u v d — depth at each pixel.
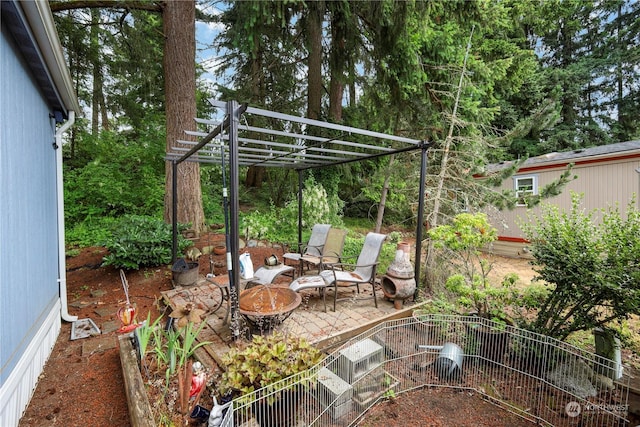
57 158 3.57
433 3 5.44
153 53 8.26
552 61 15.55
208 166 9.32
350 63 7.01
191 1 6.53
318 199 7.73
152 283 4.80
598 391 2.46
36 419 2.07
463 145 6.56
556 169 7.68
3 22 2.07
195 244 6.30
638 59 13.00
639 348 2.93
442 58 6.64
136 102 10.33
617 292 2.37
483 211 6.09
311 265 5.37
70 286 4.68
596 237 2.63
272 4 4.87
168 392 2.08
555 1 8.15
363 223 12.13
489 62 7.26
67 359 2.81
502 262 7.82
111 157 8.66
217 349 2.66
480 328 2.93
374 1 5.41
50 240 3.23
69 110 3.72
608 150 6.93
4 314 1.90
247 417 1.82
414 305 3.70
